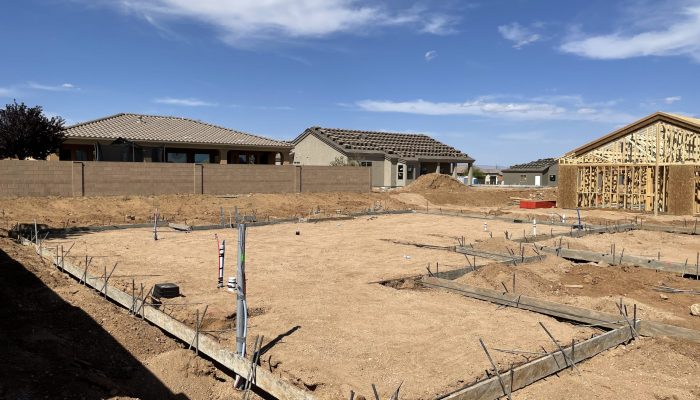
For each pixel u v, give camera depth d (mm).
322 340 7004
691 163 26812
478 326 7688
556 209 31641
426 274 11148
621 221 22953
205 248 14398
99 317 8250
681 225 21672
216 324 7734
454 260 12961
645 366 6621
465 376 5875
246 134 38500
